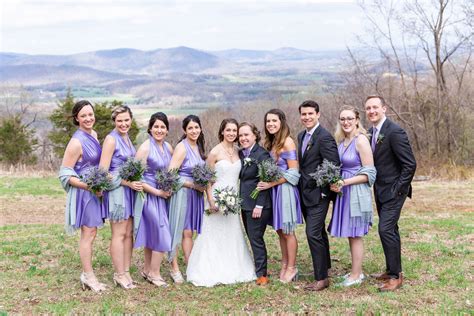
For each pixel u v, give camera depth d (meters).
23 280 7.60
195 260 7.66
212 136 38.34
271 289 7.11
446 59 26.59
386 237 6.86
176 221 7.39
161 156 7.35
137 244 7.20
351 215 6.84
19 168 28.39
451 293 6.78
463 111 27.30
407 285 7.09
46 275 7.89
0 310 6.30
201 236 7.69
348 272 7.94
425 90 27.92
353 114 6.89
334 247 9.54
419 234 10.45
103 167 6.95
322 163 6.97
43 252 9.33
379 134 6.86
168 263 8.64
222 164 7.47
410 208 14.38
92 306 6.47
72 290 7.16
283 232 7.36
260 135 7.56
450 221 11.80
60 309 6.29
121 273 7.29
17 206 15.71
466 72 27.14
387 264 7.02
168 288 7.25
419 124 28.36
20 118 43.78
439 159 25.16
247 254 7.78
